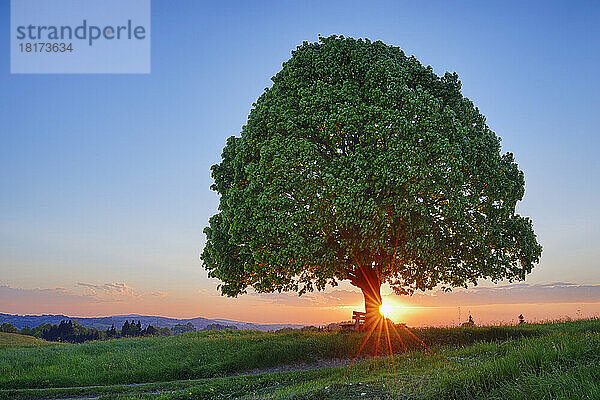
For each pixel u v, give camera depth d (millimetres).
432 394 10312
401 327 27031
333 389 12516
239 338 27062
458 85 26719
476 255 23938
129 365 21438
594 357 10789
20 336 45000
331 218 21844
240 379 17828
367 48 25969
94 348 26781
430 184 21531
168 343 27156
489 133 26078
